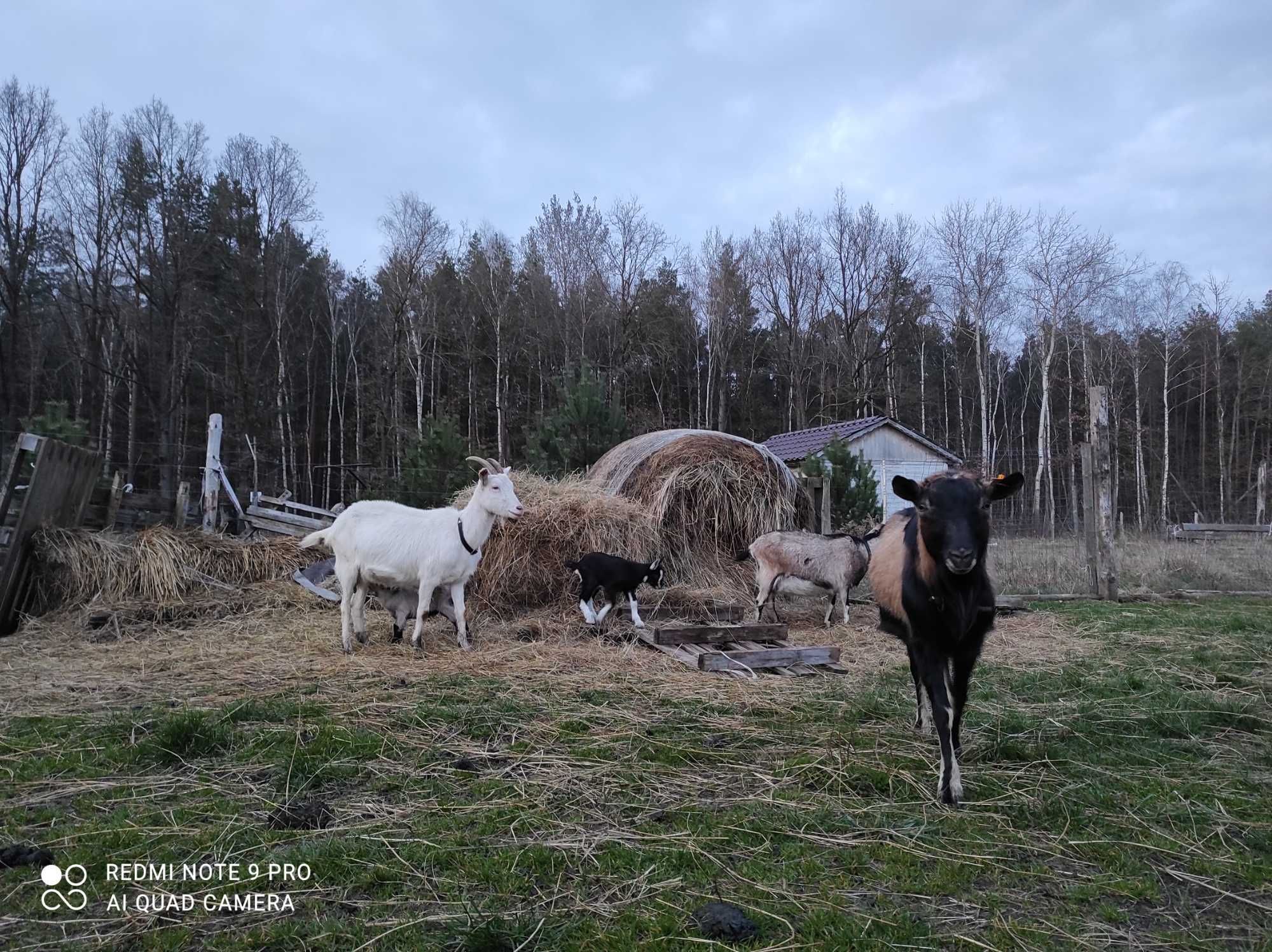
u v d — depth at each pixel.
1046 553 12.31
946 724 3.81
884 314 41.41
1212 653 7.11
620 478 10.35
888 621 4.68
